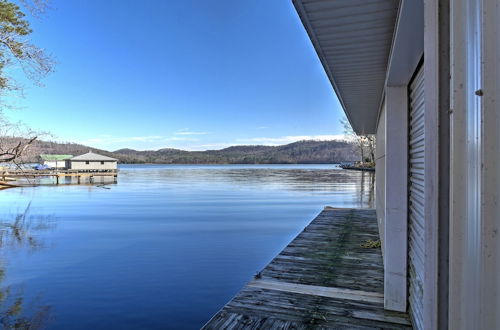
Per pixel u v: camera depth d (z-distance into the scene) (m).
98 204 17.42
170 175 48.94
